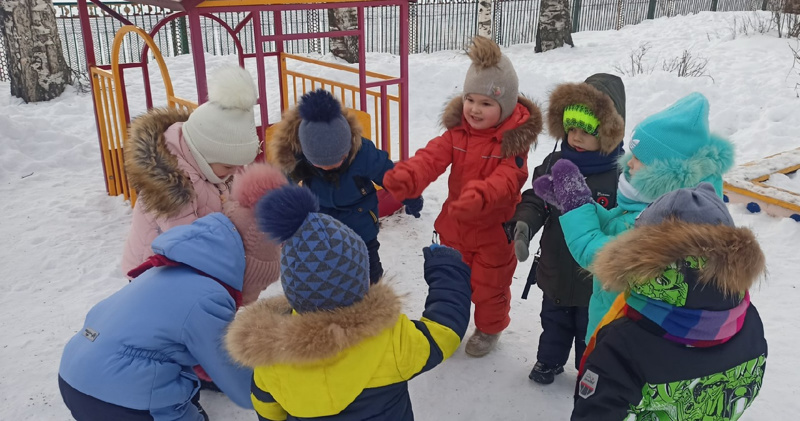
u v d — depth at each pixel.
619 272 1.64
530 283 2.90
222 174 2.79
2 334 3.42
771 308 3.57
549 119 2.63
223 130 2.65
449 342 1.78
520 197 3.05
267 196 1.62
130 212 5.13
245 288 2.43
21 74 8.81
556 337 2.86
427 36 14.80
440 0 14.85
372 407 1.68
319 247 1.55
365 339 1.63
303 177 3.09
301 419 1.71
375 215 3.28
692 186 1.92
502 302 3.10
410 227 4.88
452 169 3.04
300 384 1.64
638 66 10.41
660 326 1.66
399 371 1.69
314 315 1.59
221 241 2.20
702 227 1.55
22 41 8.68
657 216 1.68
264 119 4.61
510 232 2.68
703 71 9.73
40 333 3.44
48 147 6.48
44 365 3.15
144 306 2.10
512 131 2.79
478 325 3.16
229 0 4.15
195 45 4.11
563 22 12.94
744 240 1.53
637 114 7.89
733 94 8.20
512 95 2.80
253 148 2.77
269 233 1.58
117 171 5.33
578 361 2.90
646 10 18.14
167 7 4.26
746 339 1.71
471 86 2.77
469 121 2.89
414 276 4.12
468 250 3.04
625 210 2.14
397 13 15.73
